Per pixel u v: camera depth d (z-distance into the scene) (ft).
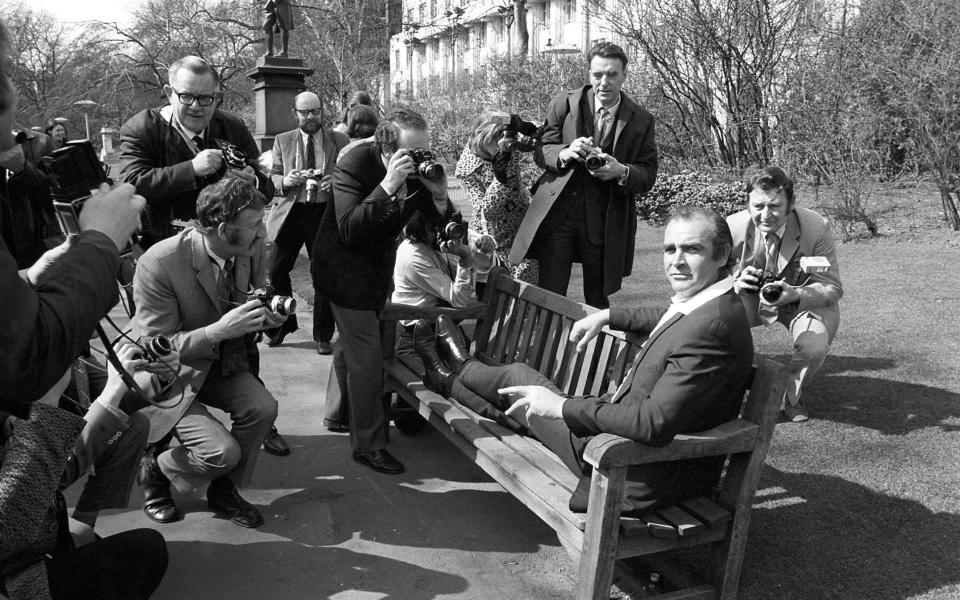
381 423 13.39
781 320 14.51
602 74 14.33
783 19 39.22
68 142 6.60
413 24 123.75
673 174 43.19
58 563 7.66
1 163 6.20
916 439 13.26
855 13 34.96
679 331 8.45
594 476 8.28
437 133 85.15
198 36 116.47
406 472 13.28
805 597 9.21
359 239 12.13
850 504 11.30
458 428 11.30
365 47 105.09
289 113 41.68
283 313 10.70
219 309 11.26
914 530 10.57
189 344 10.47
